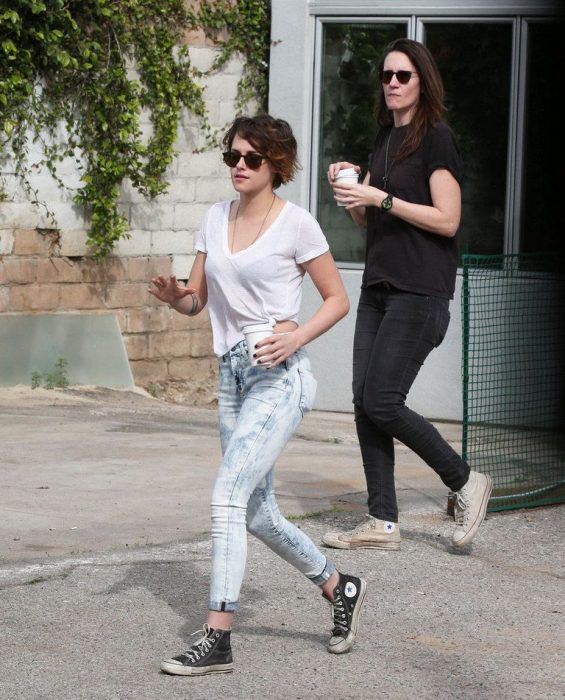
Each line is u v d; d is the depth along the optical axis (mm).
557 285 12023
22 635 5957
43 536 7754
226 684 5426
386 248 7355
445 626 6316
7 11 12531
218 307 5633
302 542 5707
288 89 14250
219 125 14945
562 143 13172
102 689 5312
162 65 14242
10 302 13328
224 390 5664
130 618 6246
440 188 7223
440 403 13555
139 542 7668
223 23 14750
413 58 7242
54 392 13523
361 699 5297
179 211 14727
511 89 13273
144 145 14227
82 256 13875
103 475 9570
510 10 13203
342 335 14125
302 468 10219
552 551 7820
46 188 13445
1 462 9930
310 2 14070
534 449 10891
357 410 7668
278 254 5492
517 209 13312
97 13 13438
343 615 5824
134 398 13945
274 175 5570
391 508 7672
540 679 5605
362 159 14047
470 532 7520
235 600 5527
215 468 9984
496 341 11180
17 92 13008
